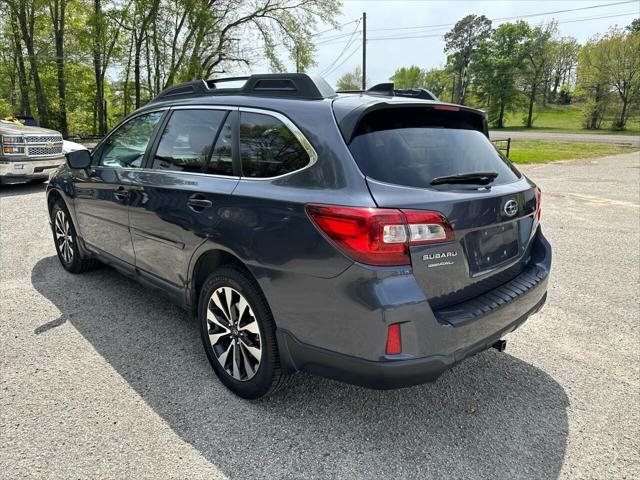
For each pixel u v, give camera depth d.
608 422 2.45
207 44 26.61
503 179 2.57
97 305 3.85
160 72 27.09
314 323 2.12
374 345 1.95
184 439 2.26
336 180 2.06
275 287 2.23
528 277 2.66
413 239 1.94
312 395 2.66
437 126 2.50
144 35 26.64
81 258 4.42
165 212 2.89
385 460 2.15
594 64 54.78
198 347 3.19
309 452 2.19
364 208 1.92
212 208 2.54
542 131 53.22
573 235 6.49
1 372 2.81
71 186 4.13
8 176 9.10
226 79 3.11
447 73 81.94
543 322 3.70
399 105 2.29
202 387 2.71
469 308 2.17
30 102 28.83
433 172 2.20
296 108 2.38
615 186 11.35
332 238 1.99
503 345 2.51
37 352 3.06
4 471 2.01
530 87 66.19
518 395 2.70
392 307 1.90
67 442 2.21
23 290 4.14
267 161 2.40
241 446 2.22
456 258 2.12
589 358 3.14
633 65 52.19
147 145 3.31
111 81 33.00
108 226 3.67
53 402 2.52
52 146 9.72
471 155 2.52
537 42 64.38
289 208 2.15
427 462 2.14
